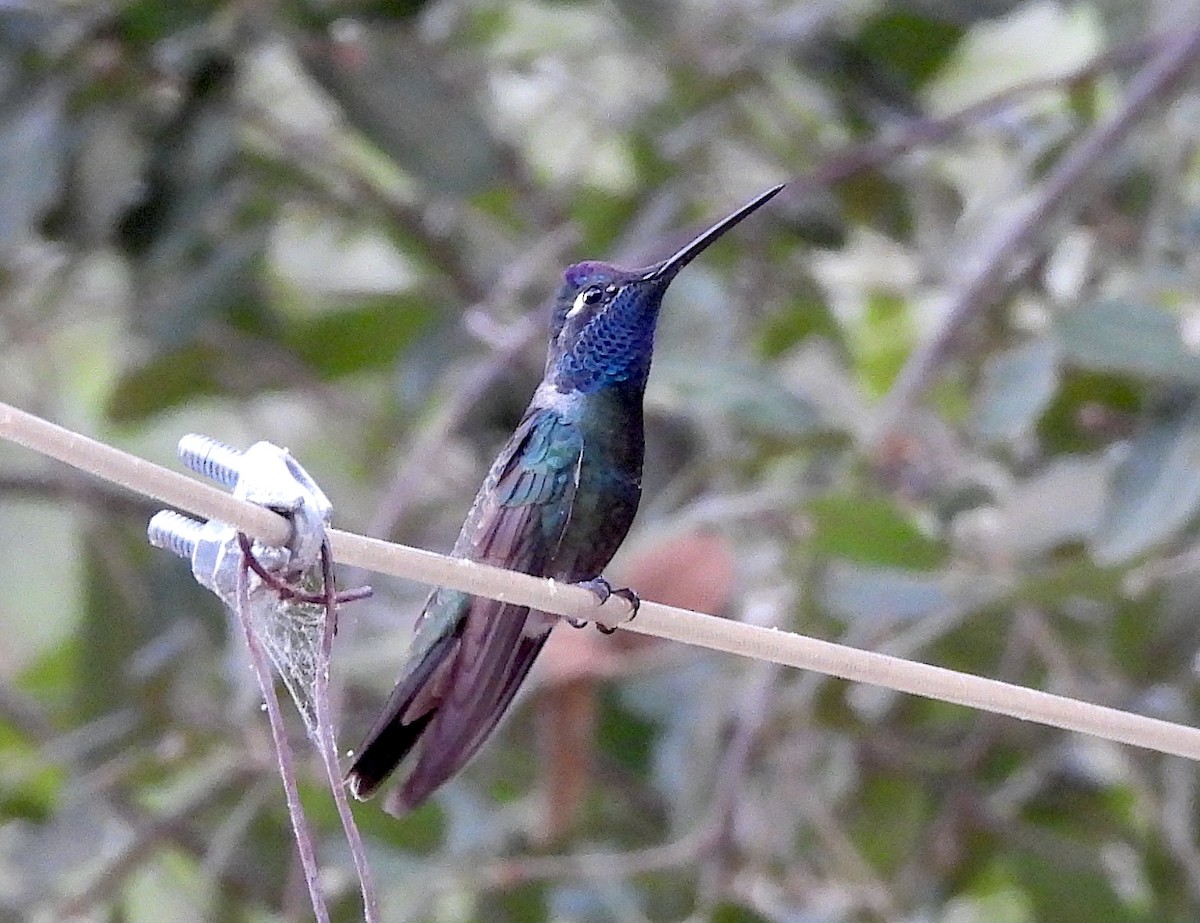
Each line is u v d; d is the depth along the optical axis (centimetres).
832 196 1020
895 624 890
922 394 848
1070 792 998
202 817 953
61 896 946
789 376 1032
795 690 895
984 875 1047
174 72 926
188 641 958
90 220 932
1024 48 1198
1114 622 851
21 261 1014
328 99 936
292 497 382
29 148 908
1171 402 764
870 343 1085
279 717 387
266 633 409
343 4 935
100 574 1027
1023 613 857
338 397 1151
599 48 1094
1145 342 761
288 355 1072
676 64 1041
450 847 906
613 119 1065
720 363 858
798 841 938
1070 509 812
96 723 977
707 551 800
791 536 879
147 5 905
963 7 1001
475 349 1021
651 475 1055
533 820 920
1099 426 907
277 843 948
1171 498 735
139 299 1002
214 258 988
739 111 1063
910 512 798
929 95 1165
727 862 841
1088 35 1190
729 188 1075
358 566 404
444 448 1051
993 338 934
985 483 852
